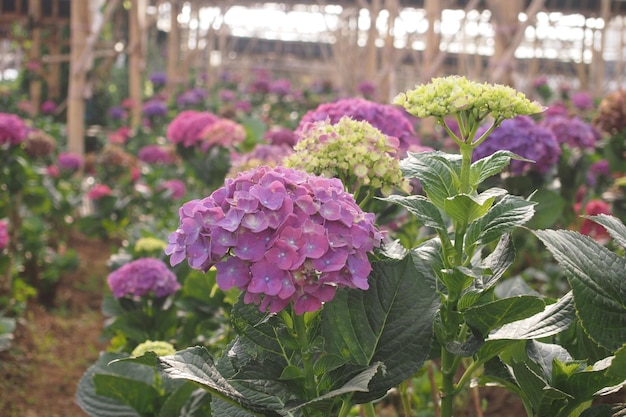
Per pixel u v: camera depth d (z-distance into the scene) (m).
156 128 11.57
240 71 28.41
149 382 2.66
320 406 1.46
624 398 2.53
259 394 1.66
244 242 1.39
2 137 5.48
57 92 15.14
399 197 1.69
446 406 1.77
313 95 14.12
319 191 1.45
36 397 4.38
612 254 1.57
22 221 6.24
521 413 3.71
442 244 1.70
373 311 1.55
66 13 14.31
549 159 3.53
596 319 1.50
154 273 3.48
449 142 6.78
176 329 3.58
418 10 14.95
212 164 5.35
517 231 4.16
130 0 13.79
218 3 17.80
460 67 18.20
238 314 1.54
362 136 2.00
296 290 1.39
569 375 1.65
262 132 6.27
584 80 20.44
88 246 7.90
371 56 15.75
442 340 1.72
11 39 15.57
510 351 1.86
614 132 5.16
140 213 8.36
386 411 3.90
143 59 13.81
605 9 16.23
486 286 1.67
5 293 5.45
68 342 5.33
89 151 13.12
